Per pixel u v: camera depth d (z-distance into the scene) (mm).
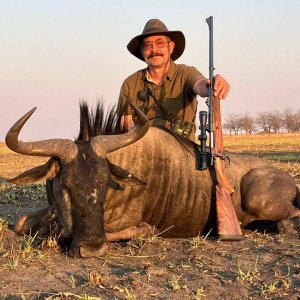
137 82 3438
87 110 2807
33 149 2383
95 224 2348
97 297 1909
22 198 4512
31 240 2617
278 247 2641
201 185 2955
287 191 3062
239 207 3064
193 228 2990
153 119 3328
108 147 2498
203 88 3047
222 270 2248
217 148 2918
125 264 2332
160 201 2889
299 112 49906
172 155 2939
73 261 2330
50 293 1946
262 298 1921
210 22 2947
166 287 2025
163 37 3322
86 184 2354
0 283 2062
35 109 2324
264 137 27266
